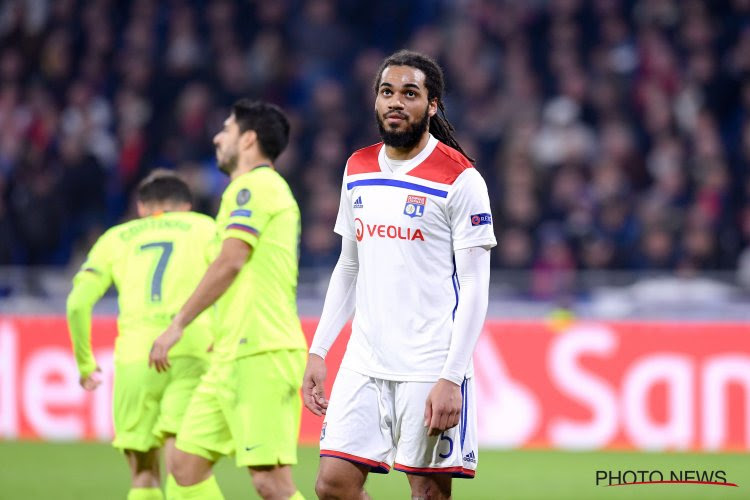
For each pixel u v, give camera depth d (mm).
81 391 34969
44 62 52125
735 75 47656
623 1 50500
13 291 36375
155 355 16609
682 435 32531
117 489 26078
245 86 49031
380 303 14430
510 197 40719
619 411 32938
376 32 52688
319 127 46781
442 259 14383
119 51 52281
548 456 31703
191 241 20078
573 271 38594
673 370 32656
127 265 20062
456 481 27281
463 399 14594
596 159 45094
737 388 32250
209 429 17312
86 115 49125
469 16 51750
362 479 14531
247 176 17406
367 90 48594
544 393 33438
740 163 43062
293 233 17438
